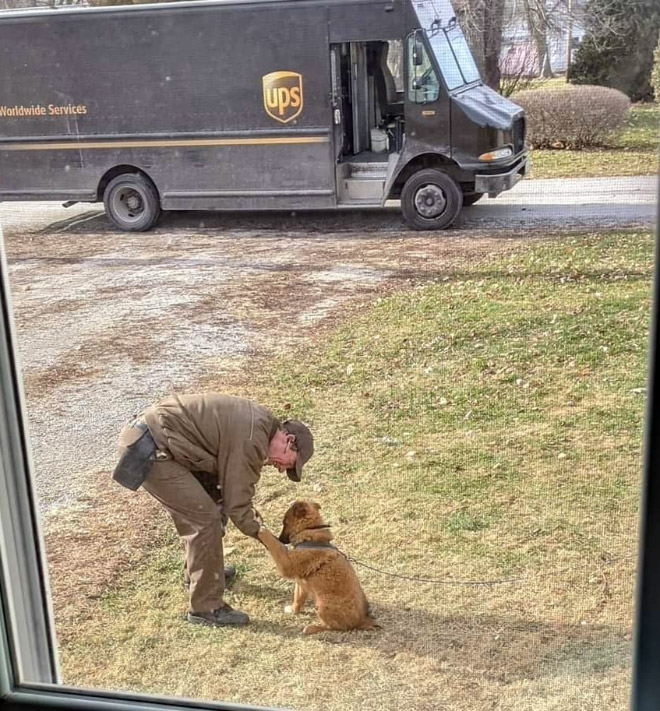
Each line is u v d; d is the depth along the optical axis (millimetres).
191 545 7852
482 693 6992
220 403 7203
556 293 12984
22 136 14992
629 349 11922
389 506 10062
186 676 7332
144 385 12258
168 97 14445
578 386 11438
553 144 13234
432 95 13875
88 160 14930
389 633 7938
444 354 12266
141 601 8656
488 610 8344
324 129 14156
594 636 7703
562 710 6594
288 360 12562
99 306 14086
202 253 15320
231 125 14391
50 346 13219
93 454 11039
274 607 8438
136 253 15445
